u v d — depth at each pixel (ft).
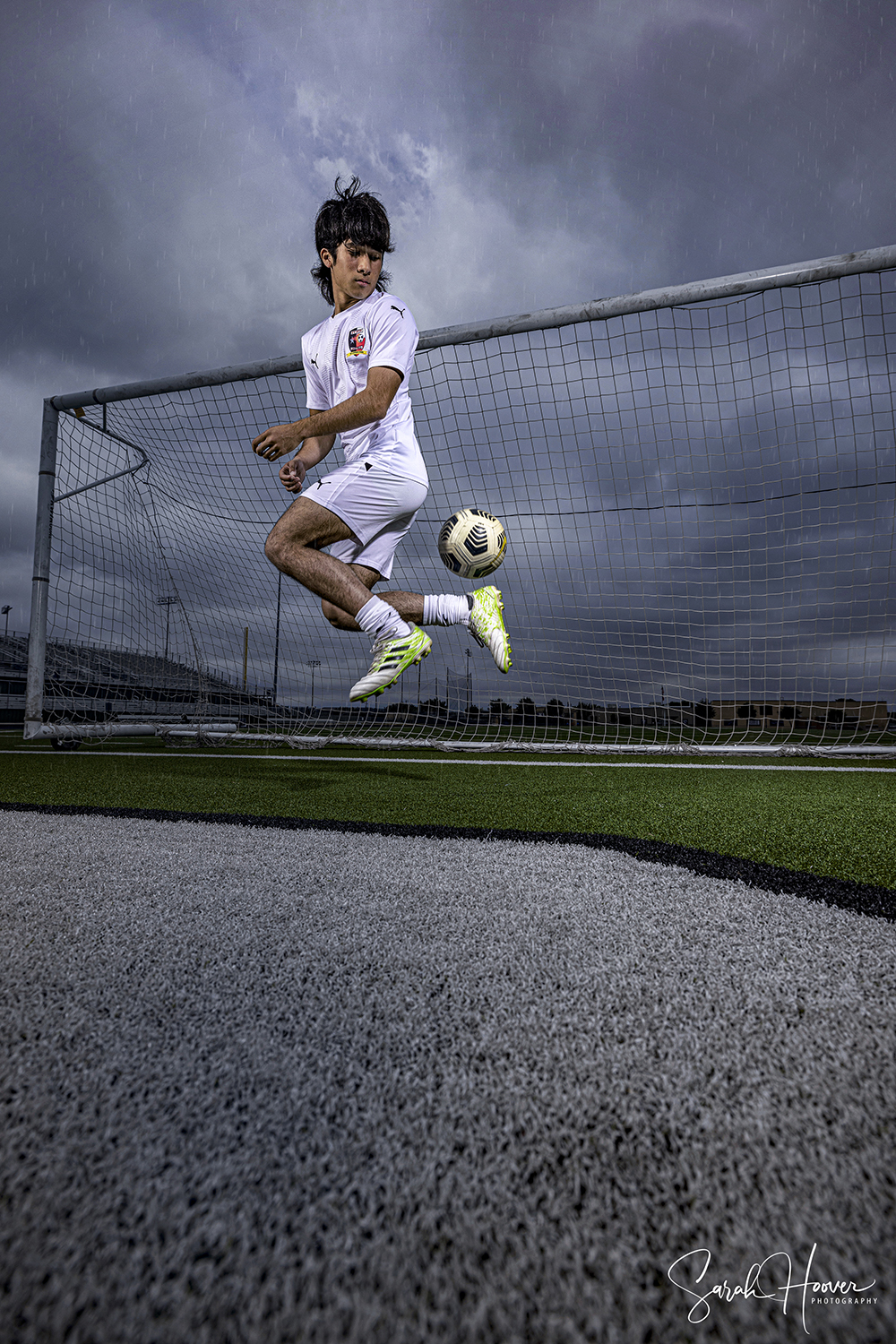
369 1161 1.68
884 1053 2.21
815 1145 1.75
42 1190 1.56
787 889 4.39
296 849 5.55
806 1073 2.09
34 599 14.69
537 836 6.27
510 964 2.94
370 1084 2.01
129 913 3.69
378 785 11.43
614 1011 2.49
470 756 16.29
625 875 4.62
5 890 4.19
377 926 3.47
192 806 8.75
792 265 10.84
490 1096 1.96
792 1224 1.49
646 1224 1.49
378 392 6.90
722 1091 1.99
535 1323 1.24
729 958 3.03
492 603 9.39
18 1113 1.86
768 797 10.15
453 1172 1.64
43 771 13.50
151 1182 1.59
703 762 17.70
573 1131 1.80
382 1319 1.24
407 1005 2.53
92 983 2.73
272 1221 1.48
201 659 18.70
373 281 7.80
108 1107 1.89
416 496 7.67
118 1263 1.36
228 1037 2.29
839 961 3.00
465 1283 1.33
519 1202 1.55
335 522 7.13
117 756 17.97
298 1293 1.30
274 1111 1.88
